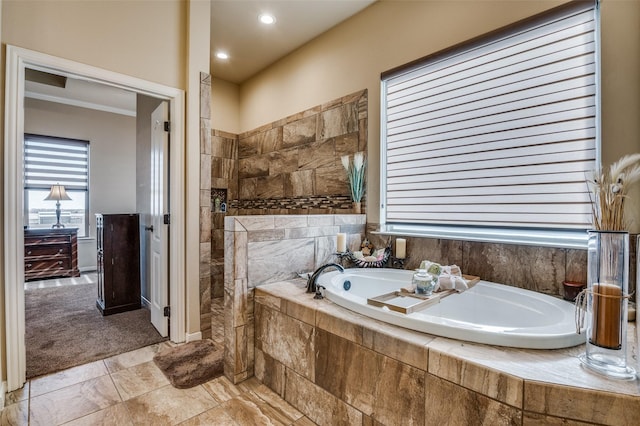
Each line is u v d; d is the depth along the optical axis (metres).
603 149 1.77
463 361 1.10
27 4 1.92
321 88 3.37
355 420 1.44
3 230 1.82
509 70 2.15
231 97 4.54
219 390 1.88
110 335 2.63
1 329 1.81
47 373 2.03
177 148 2.53
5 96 1.83
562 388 0.94
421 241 2.51
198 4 2.63
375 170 2.87
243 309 1.97
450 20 2.39
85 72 2.12
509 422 1.00
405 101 2.72
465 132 2.36
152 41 2.43
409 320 1.37
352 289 2.38
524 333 1.21
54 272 4.62
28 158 4.76
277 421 1.62
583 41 1.87
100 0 2.20
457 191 2.41
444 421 1.14
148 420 1.61
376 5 2.87
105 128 5.37
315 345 1.62
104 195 5.36
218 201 4.33
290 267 2.22
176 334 2.51
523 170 2.09
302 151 3.57
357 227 2.81
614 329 1.04
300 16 3.08
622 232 1.08
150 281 3.10
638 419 0.88
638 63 1.67
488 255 2.15
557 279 1.88
